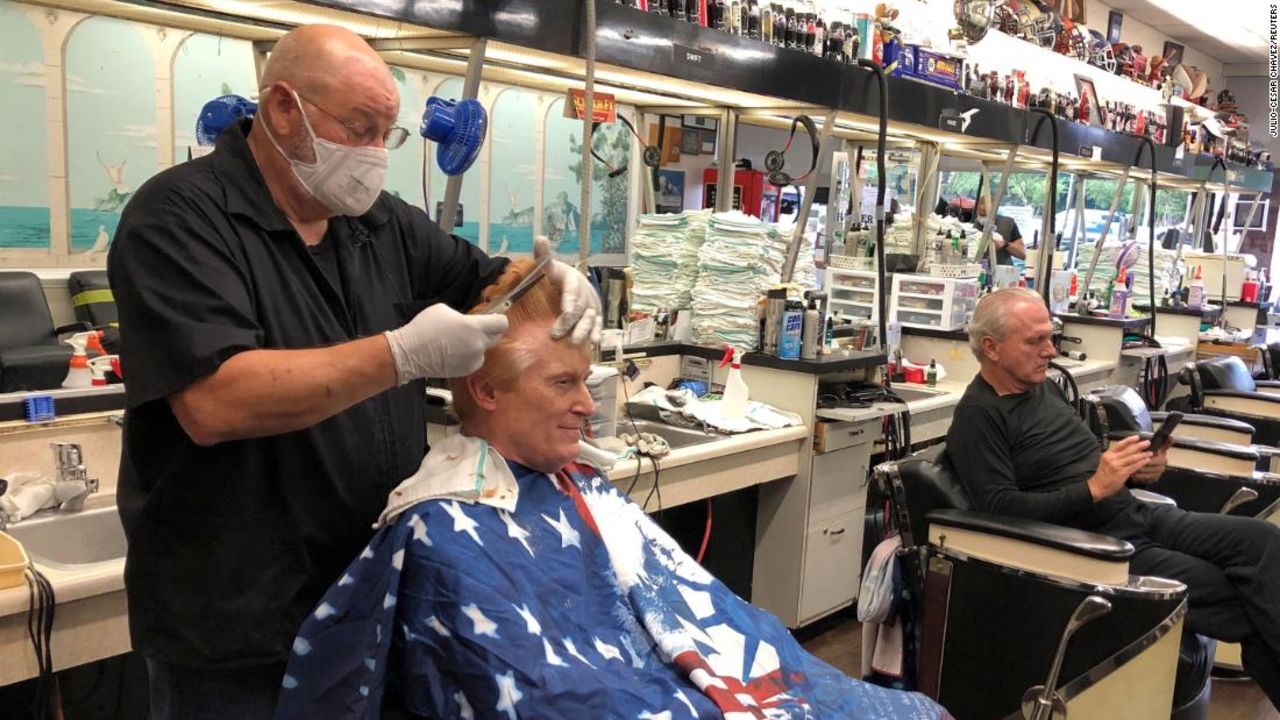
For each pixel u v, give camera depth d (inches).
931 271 174.1
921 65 151.4
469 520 52.3
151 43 130.3
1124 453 95.4
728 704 54.0
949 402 150.3
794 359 126.0
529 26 89.3
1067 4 235.9
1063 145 191.9
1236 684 129.0
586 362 58.4
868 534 103.7
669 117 143.8
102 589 65.6
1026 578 86.7
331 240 55.7
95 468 85.4
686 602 61.6
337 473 52.8
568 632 54.1
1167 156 233.5
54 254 136.6
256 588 51.3
